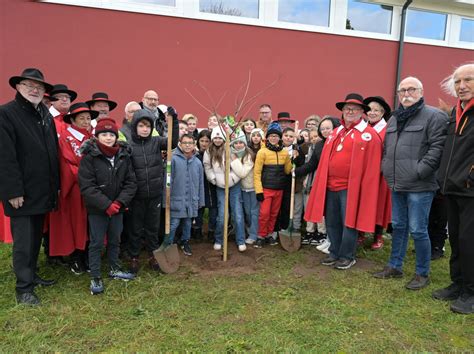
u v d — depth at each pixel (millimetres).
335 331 2826
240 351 2555
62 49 6121
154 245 4016
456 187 3064
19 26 5883
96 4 6207
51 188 3307
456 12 8953
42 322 2895
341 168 4008
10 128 2980
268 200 4723
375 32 8359
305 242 4953
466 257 3090
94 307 3141
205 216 6188
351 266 4176
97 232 3365
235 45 7121
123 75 6477
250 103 7359
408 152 3469
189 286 3576
